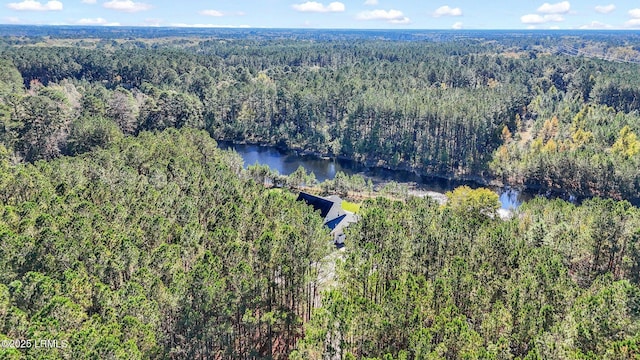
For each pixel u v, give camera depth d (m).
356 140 143.62
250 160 141.88
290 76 199.25
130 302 40.97
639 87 155.12
